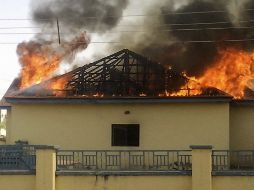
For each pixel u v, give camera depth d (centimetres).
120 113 2478
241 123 2494
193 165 1866
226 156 2172
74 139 2492
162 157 2397
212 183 1869
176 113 2441
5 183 1900
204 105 2420
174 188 1877
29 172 1897
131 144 2464
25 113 2528
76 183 1895
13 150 1938
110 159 2425
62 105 2509
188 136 2422
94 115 2495
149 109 2462
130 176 1888
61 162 2236
